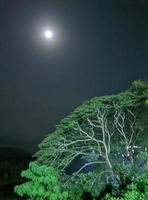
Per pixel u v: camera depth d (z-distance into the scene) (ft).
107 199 45.06
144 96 53.06
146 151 52.75
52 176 47.24
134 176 49.88
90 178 51.03
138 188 43.70
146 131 53.01
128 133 53.93
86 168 54.90
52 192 46.98
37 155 51.83
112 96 53.01
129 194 42.04
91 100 53.16
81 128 53.01
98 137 53.21
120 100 52.80
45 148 51.75
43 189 47.11
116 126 53.52
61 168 51.47
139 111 53.26
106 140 53.26
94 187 50.57
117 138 53.78
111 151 52.85
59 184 49.16
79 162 54.95
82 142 52.70
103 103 52.65
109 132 53.57
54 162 51.37
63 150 51.34
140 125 52.90
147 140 52.90
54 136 52.13
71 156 51.55
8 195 73.00
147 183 43.88
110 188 49.70
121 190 46.80
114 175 50.60
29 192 46.91
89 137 51.85
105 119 52.90
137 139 53.26
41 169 47.44
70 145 52.26
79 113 52.37
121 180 49.85
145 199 41.55
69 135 52.49
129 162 52.54
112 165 51.16
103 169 52.01
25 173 47.75
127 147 52.80
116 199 42.91
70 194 49.88
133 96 53.21
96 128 53.16
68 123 52.19
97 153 52.65
